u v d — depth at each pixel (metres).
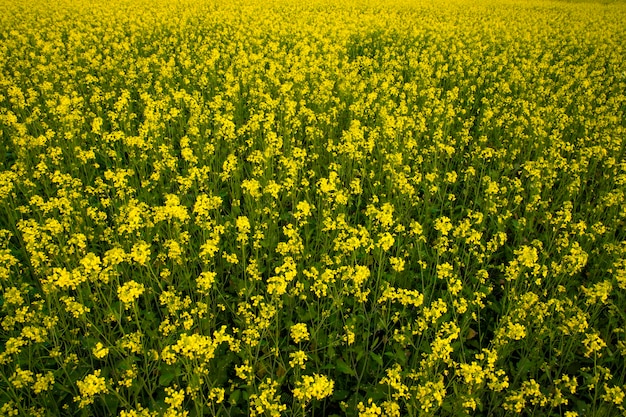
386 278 5.15
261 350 4.54
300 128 8.79
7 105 10.13
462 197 7.30
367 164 7.74
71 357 3.98
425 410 3.38
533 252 4.44
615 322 4.71
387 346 4.72
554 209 6.80
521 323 4.62
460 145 8.15
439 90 10.16
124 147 7.97
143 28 16.77
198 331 4.62
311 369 4.41
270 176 7.18
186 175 7.43
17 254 5.61
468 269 5.76
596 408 4.12
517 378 4.14
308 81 11.32
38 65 11.10
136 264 5.16
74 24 17.98
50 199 5.58
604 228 5.63
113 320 4.40
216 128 8.55
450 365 3.72
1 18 18.09
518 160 8.39
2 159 7.74
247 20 18.95
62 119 8.00
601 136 8.53
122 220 5.64
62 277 3.86
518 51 15.33
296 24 17.95
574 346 4.54
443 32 17.28
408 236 6.04
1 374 3.56
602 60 14.24
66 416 3.86
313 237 6.27
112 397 3.94
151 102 8.61
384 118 8.62
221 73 11.44
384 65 12.49
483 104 10.48
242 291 4.61
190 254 5.36
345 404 3.98
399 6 25.86
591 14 26.30
